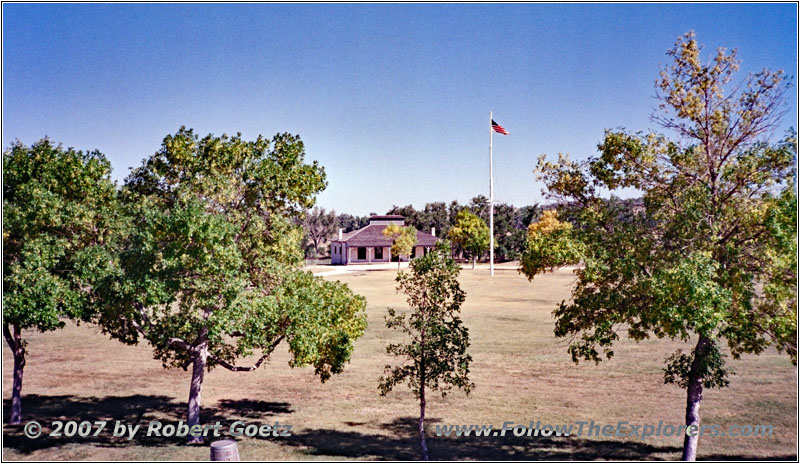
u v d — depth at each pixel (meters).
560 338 32.47
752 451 16.09
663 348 29.95
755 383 22.89
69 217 16.52
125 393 23.64
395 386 24.02
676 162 15.38
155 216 15.53
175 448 16.52
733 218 14.56
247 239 17.19
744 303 13.36
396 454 16.12
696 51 14.96
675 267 13.23
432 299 16.53
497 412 20.42
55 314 15.38
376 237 99.75
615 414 20.00
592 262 14.41
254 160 18.66
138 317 16.73
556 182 16.62
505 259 106.94
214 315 15.09
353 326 18.77
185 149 18.61
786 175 14.06
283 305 16.64
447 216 127.25
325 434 18.34
